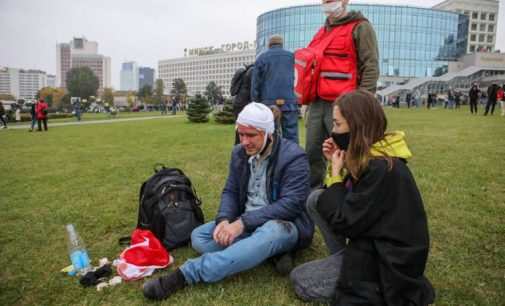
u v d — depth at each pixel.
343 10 3.38
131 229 3.51
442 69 70.75
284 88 4.30
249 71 5.54
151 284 2.25
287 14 68.88
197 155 7.63
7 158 8.01
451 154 6.81
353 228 1.83
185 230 2.97
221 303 2.20
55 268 2.75
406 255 1.73
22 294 2.39
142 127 17.17
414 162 6.12
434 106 40.72
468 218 3.50
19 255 2.98
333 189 1.99
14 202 4.45
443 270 2.58
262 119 2.45
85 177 5.81
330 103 3.51
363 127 1.84
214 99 88.06
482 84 50.09
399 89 49.31
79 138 12.48
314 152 3.69
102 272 2.59
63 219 3.81
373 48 3.24
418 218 1.77
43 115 16.92
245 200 2.80
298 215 2.57
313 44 3.64
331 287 2.08
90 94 104.81
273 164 2.59
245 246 2.28
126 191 4.88
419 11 67.75
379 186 1.77
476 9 90.88
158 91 98.94
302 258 2.82
